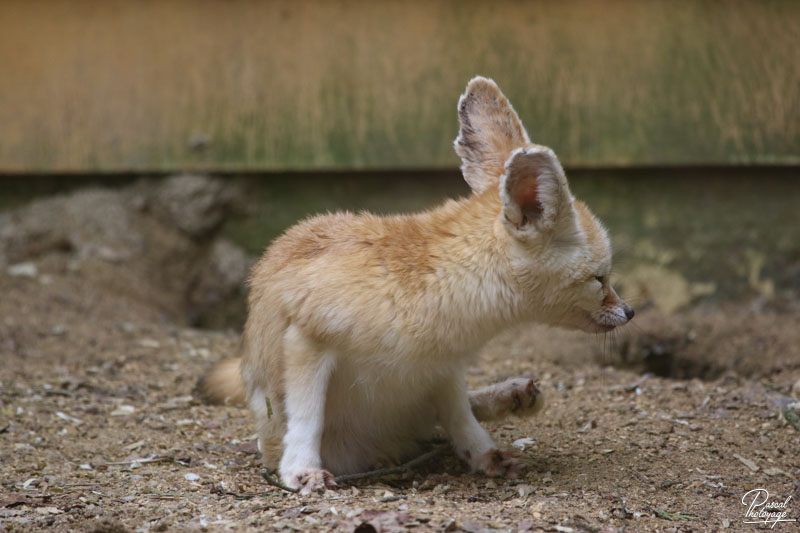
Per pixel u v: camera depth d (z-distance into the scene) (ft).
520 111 34.99
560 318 17.74
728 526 15.76
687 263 35.99
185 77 35.88
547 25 34.78
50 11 35.63
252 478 18.24
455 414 18.86
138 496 16.78
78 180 37.32
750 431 20.86
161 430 21.67
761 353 29.50
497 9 34.83
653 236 36.04
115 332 30.40
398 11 35.09
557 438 20.71
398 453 19.48
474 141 18.94
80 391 24.59
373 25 35.22
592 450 19.79
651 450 19.72
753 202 35.78
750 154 34.63
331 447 18.53
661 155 34.88
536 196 16.26
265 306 17.90
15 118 35.94
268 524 14.92
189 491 17.17
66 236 36.27
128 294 34.65
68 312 31.55
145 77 35.91
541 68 34.88
